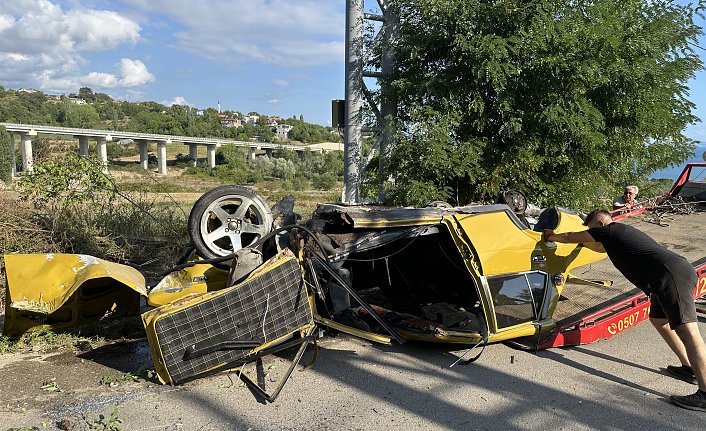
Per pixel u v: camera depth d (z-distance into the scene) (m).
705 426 3.89
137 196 9.32
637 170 11.70
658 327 4.65
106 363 4.85
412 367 4.86
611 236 4.69
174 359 4.24
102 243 7.73
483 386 4.48
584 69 8.43
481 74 8.36
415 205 8.72
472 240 5.00
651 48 9.30
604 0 9.72
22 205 7.77
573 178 9.76
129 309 5.97
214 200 5.29
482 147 9.08
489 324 4.97
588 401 4.24
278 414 3.93
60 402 4.07
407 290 6.09
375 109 9.89
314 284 4.76
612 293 6.50
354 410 4.01
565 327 5.41
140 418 3.83
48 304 4.85
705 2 9.92
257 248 5.05
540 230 5.85
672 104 10.06
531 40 8.64
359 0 9.47
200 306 4.24
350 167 9.87
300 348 4.63
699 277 6.47
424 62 9.55
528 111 8.95
